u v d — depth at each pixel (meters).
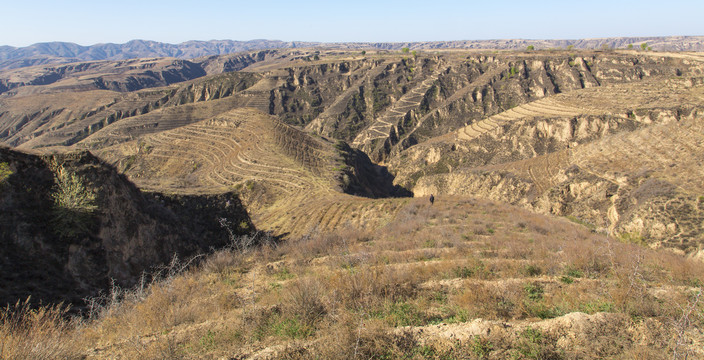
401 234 21.45
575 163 49.72
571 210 39.56
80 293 14.34
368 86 182.00
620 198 34.12
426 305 8.71
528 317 7.86
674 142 41.91
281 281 12.41
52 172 16.83
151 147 84.88
